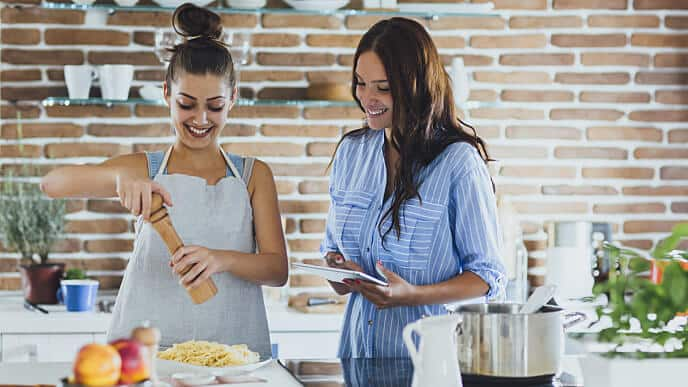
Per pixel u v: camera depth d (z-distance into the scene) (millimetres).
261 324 2408
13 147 3992
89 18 4008
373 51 2316
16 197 3896
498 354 1885
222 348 2039
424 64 2312
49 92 3996
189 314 2352
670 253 1833
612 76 4254
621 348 1766
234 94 2428
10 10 3963
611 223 4223
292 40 4113
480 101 4207
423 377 1718
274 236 2436
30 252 3812
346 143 2590
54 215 3857
